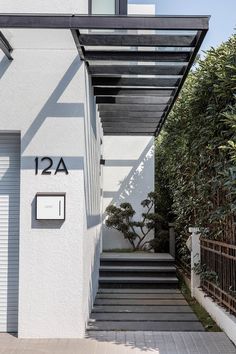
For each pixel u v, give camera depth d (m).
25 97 5.93
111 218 12.02
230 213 5.87
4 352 5.24
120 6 7.25
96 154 8.64
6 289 6.15
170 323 6.69
